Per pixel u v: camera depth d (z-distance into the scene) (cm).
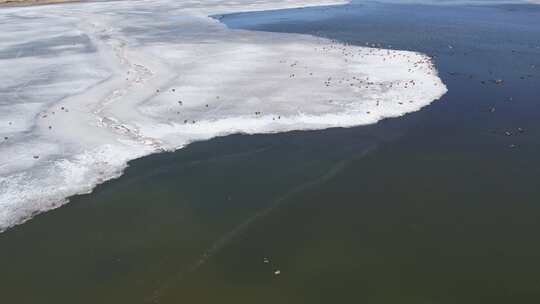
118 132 2277
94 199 1791
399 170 1966
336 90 2773
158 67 3284
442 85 2881
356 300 1328
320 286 1382
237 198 1792
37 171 1944
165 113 2472
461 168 1980
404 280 1396
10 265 1474
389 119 2419
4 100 2691
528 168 1975
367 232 1603
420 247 1529
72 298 1353
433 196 1794
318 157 2064
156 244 1562
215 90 2791
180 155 2086
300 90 2769
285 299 1337
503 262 1459
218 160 2045
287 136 2236
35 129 2314
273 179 1906
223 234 1605
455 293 1347
